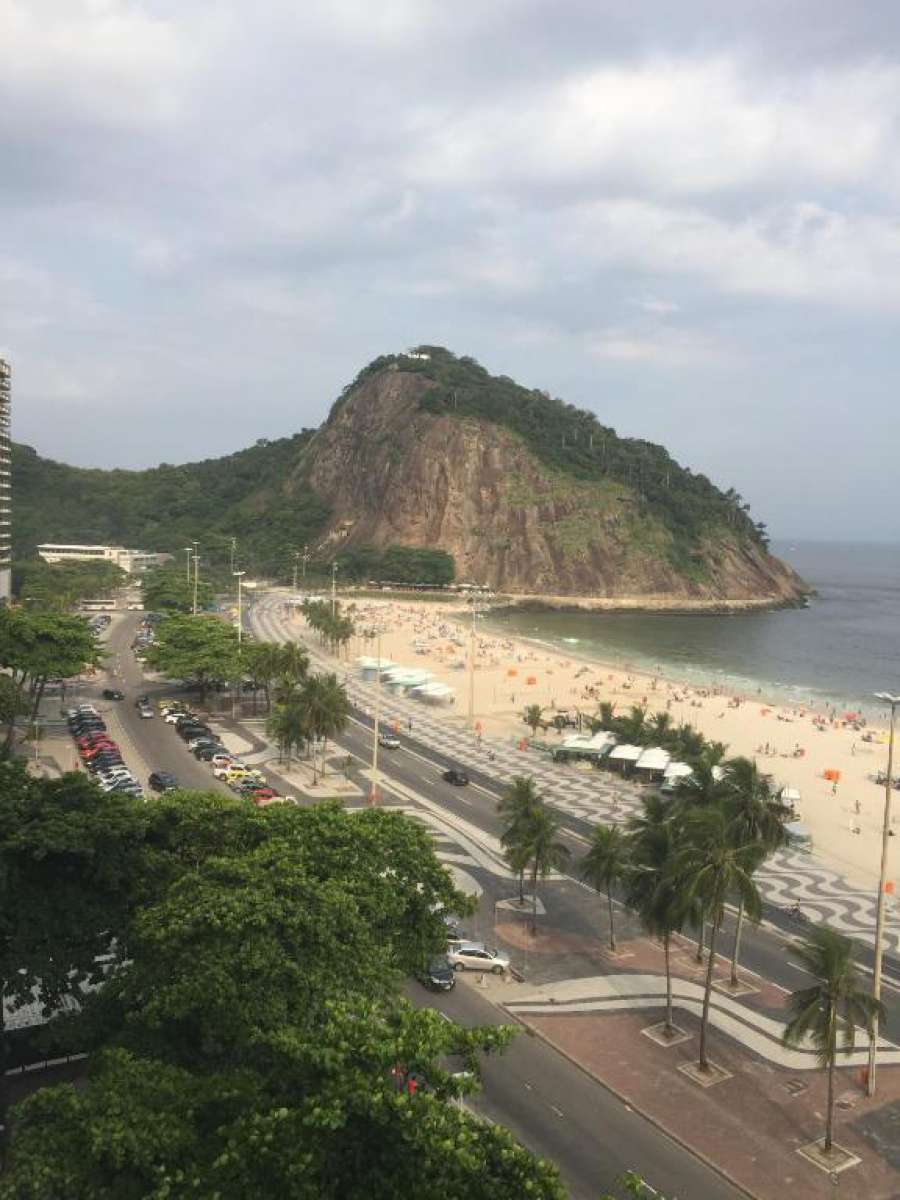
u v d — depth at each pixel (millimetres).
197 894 34344
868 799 100875
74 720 106938
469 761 105125
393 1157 21719
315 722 91875
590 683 173375
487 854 73812
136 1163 22141
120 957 37188
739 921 53812
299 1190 20828
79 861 37938
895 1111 41812
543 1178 21422
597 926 61344
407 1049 23859
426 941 40719
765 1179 36688
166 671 121250
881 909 45938
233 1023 29438
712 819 47781
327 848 40219
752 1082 43750
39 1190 21781
